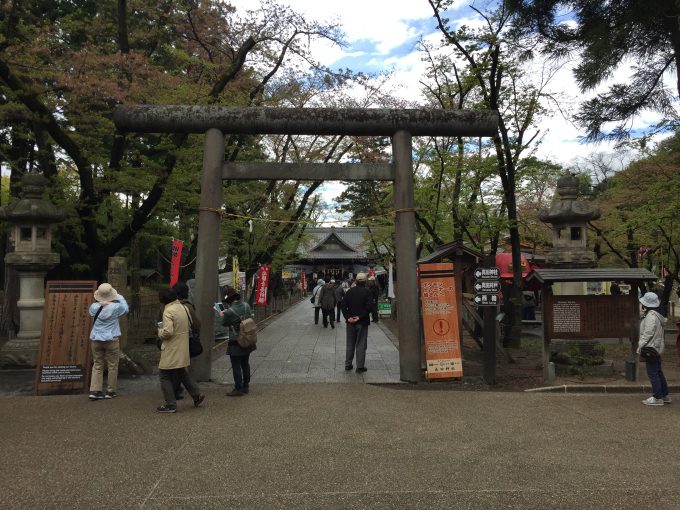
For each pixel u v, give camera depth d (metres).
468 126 8.78
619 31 10.21
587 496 3.92
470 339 14.27
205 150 8.72
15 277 14.18
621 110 11.31
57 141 10.65
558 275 8.51
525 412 6.55
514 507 3.74
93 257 11.77
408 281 8.59
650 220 13.09
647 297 7.20
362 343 9.23
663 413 6.52
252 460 4.71
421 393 7.70
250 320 7.46
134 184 11.36
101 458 4.75
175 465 4.57
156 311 14.16
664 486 4.11
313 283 53.41
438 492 4.00
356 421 6.06
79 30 13.16
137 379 8.66
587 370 8.88
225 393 7.64
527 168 12.86
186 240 18.52
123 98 9.77
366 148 16.84
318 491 4.02
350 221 11.12
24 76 9.89
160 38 13.99
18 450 4.98
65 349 7.80
